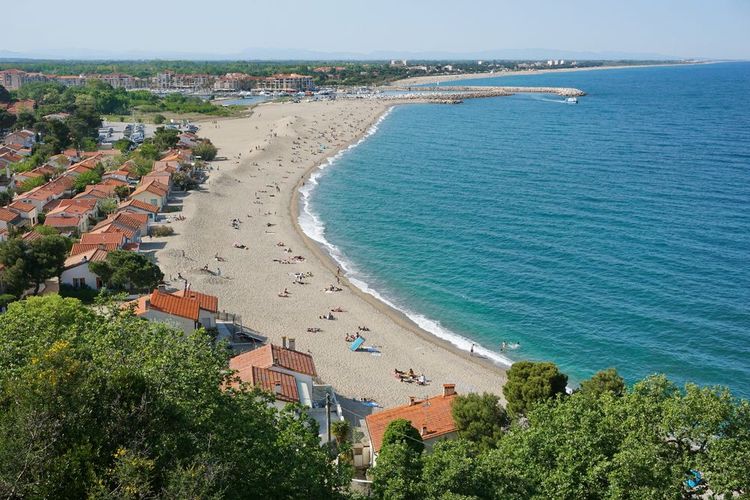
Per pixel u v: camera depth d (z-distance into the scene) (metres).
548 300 101.12
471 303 100.94
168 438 29.67
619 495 33.88
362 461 55.69
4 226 120.69
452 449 36.81
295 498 31.77
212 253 117.38
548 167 195.88
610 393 44.28
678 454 37.03
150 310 72.50
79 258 98.75
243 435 33.59
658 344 86.81
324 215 148.38
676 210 147.00
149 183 147.88
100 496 25.73
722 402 36.91
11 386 29.55
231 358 65.25
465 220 143.00
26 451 26.86
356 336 88.00
